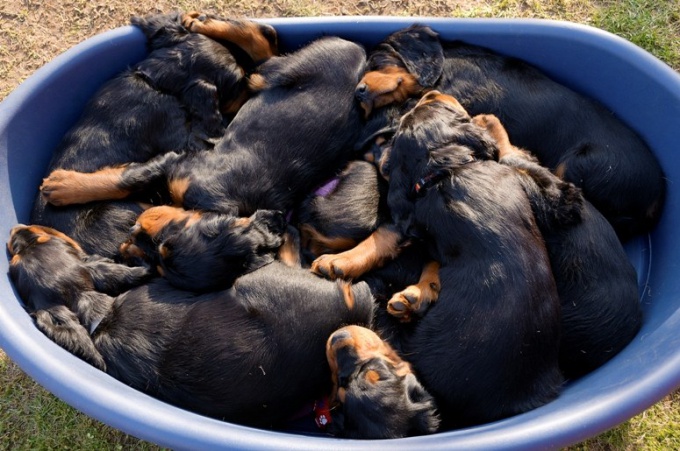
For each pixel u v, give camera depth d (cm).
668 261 134
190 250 126
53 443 134
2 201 130
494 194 123
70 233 132
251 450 109
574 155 135
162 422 111
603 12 158
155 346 124
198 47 137
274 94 137
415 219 128
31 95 133
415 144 127
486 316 120
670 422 134
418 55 138
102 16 159
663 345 118
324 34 142
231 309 125
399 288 132
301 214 135
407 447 108
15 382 136
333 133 135
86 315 126
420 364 123
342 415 121
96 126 135
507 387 119
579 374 128
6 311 119
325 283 127
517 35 139
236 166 132
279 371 124
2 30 158
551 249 128
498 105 137
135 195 135
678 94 132
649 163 135
